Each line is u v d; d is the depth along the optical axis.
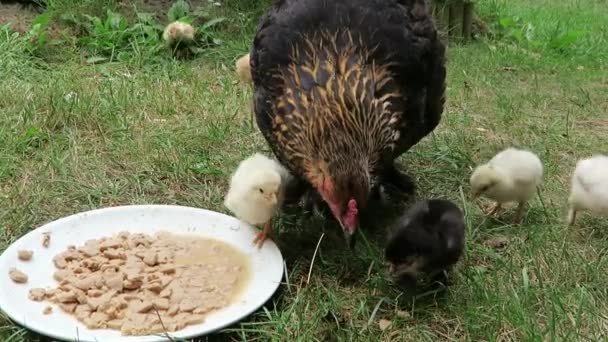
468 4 1.76
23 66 1.34
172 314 0.69
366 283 0.77
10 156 1.00
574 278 0.79
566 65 1.67
